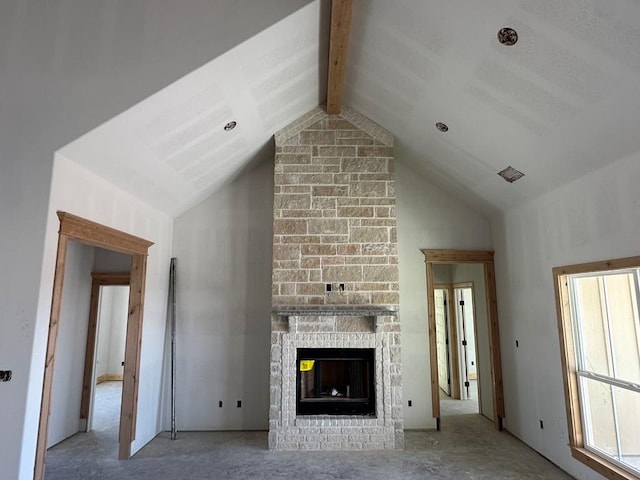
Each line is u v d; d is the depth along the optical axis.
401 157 5.46
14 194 2.95
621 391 3.18
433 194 5.56
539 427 4.23
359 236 4.75
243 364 5.13
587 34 2.31
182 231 5.38
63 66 3.08
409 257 5.41
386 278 4.66
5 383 2.75
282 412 4.39
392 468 3.85
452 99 3.60
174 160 4.00
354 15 3.35
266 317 5.21
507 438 4.73
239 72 3.39
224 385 5.09
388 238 4.75
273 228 5.03
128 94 3.05
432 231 5.47
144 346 4.54
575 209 3.58
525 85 2.94
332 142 4.93
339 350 4.58
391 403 4.42
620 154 2.94
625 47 2.23
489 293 5.33
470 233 5.48
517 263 4.72
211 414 5.04
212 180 4.95
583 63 2.49
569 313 3.79
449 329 6.96
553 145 3.32
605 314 3.39
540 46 2.58
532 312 4.38
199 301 5.24
